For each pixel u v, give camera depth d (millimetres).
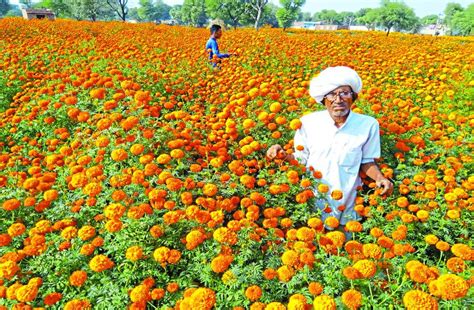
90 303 2168
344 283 2104
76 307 1990
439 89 6453
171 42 14109
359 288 2102
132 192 2982
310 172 3205
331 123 3125
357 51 11695
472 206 2912
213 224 2512
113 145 3682
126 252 2361
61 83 6199
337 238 2256
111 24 27219
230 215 3104
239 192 3141
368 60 9648
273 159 3512
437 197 3051
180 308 1878
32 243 2412
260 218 3100
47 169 3836
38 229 2625
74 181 2889
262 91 4707
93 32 20609
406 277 2006
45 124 5035
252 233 2453
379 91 6059
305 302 1865
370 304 1896
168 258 2287
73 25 24109
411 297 1703
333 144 3080
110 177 3232
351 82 2949
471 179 3189
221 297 2137
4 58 8875
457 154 3971
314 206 3086
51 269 2494
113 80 5984
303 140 3330
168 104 4789
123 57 8531
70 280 2195
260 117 3900
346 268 1970
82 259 2494
